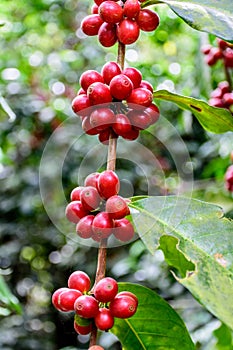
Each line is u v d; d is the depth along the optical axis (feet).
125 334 3.95
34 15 16.07
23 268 18.20
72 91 15.21
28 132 15.35
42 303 18.39
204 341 7.91
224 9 3.42
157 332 3.89
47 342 16.81
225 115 3.92
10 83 15.21
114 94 3.25
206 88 7.68
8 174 15.88
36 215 16.53
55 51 16.60
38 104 15.15
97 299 3.11
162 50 13.34
